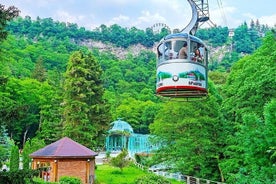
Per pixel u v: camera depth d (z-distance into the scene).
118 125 75.88
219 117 35.53
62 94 60.88
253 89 27.20
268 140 17.59
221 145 35.34
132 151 68.06
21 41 182.38
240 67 38.91
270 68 25.78
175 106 36.09
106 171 46.00
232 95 34.06
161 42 21.17
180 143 35.06
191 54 20.61
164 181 29.88
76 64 55.72
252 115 19.20
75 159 35.94
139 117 111.44
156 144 39.19
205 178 36.91
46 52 175.25
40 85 82.38
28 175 13.09
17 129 76.12
